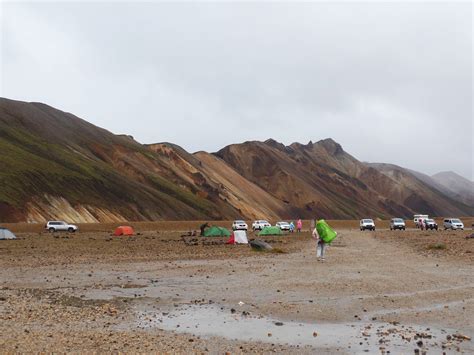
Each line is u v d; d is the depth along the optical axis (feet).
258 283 73.41
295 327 46.68
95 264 104.58
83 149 609.83
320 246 106.32
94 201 467.93
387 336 42.86
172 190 602.44
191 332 44.93
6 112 584.81
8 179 415.23
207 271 89.56
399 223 317.63
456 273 81.66
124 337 42.57
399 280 73.82
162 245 165.58
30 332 44.16
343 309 53.98
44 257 121.70
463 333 43.55
